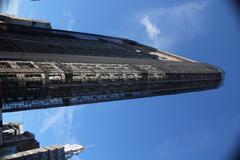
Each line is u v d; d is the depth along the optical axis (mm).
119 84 105438
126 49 182250
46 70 82750
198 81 159375
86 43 160750
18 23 145250
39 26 154750
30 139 115375
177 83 141750
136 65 126688
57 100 87062
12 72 74125
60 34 156250
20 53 92562
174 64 158875
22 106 76938
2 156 96062
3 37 110188
